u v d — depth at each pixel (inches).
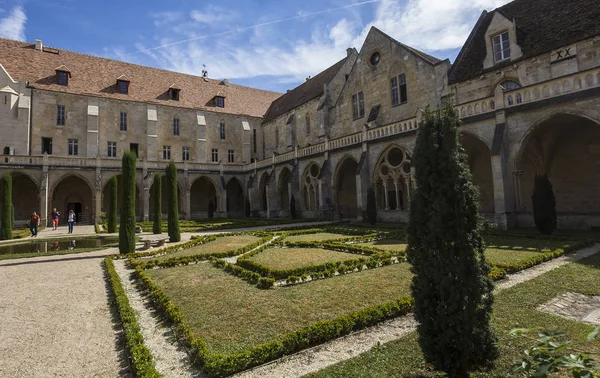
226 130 1905.8
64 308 277.6
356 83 1251.8
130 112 1635.1
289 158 1371.8
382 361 167.2
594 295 257.4
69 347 204.2
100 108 1557.6
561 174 771.4
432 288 150.6
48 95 1441.9
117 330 231.1
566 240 492.1
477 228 148.8
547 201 558.3
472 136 773.9
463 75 885.2
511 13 890.1
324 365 170.2
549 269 342.6
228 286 329.4
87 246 697.0
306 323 224.2
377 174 963.3
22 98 1370.6
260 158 1983.3
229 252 512.1
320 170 1163.3
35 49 1535.4
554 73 700.0
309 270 373.7
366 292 288.0
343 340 200.1
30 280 378.0
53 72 1502.2
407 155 867.4
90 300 299.4
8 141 1320.1
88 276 396.5
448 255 145.5
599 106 531.5
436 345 147.9
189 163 1620.3
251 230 916.6
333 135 1354.6
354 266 382.0
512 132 647.8
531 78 738.8
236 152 1921.8
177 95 1803.6
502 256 398.3
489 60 831.7
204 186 1856.5
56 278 386.9
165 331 225.6
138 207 1569.9
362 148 995.3
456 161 151.0
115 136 1584.6
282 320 231.3
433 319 149.4
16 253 601.6
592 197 722.2
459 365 142.9
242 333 211.2
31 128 1395.2
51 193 1290.6
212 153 1850.4
